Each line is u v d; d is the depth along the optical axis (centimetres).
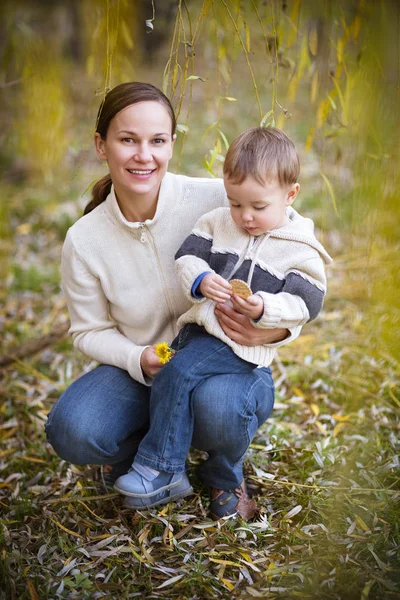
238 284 179
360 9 214
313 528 195
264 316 176
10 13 364
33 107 349
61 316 362
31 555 192
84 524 204
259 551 189
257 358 191
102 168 544
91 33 266
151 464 189
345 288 358
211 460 201
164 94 194
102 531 201
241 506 204
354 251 383
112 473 221
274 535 194
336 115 236
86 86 604
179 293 206
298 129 582
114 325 216
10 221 468
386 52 216
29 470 240
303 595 172
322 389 282
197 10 438
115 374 206
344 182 419
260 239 188
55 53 365
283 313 179
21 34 324
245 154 177
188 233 205
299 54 243
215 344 189
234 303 180
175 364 188
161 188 202
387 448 233
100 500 216
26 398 289
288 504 208
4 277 400
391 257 247
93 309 212
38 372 309
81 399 199
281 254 187
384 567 178
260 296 178
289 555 185
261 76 696
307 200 459
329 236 412
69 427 195
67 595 177
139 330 214
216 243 193
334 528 194
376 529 193
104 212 206
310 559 184
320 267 186
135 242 204
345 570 178
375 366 290
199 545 189
